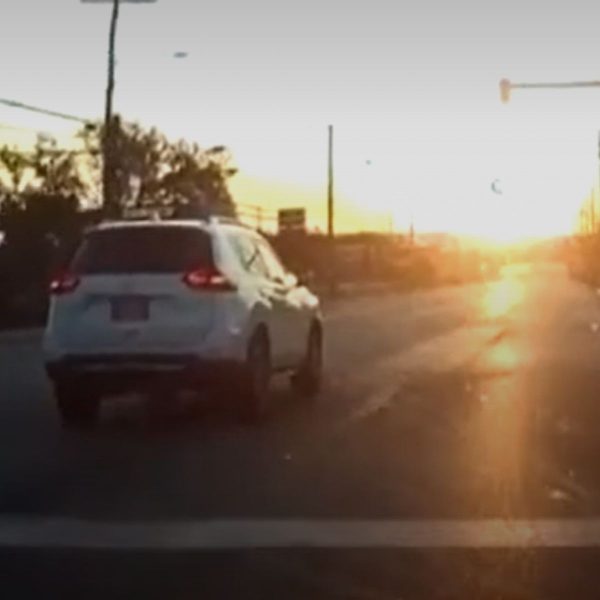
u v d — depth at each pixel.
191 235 18.53
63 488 14.04
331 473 14.88
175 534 11.91
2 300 47.69
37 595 9.97
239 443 17.05
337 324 45.22
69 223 51.16
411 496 13.60
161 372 18.23
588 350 32.41
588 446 16.91
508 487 14.11
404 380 24.89
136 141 67.12
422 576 10.47
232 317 18.34
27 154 58.59
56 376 18.59
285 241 71.25
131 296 18.30
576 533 11.95
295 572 10.60
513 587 10.14
